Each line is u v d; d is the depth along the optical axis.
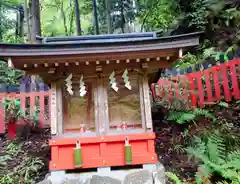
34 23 7.13
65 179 3.50
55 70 3.63
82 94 3.63
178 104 5.80
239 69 5.81
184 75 6.18
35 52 3.23
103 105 3.70
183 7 7.79
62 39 3.78
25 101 6.03
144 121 3.71
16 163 4.51
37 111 6.03
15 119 5.71
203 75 6.02
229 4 6.88
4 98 5.88
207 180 3.33
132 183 3.41
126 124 3.74
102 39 3.83
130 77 3.82
